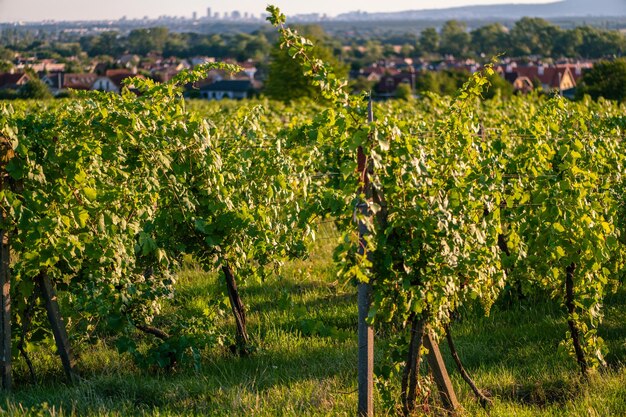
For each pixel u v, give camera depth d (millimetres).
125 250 7238
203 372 7762
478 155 6625
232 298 8438
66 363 7352
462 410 6520
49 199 6996
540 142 7125
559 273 7527
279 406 6641
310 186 8148
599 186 8094
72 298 7895
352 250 5699
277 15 5973
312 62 5992
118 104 7504
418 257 5996
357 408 6254
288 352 8445
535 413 6570
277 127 15945
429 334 6285
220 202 7676
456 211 6160
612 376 7367
